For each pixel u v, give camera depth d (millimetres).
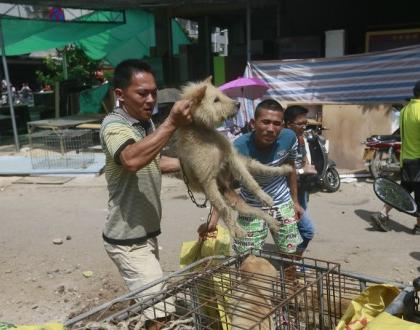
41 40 14391
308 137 7672
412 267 4941
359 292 2520
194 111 2703
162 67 15016
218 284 2621
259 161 3701
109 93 13977
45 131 12016
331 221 6578
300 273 2783
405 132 5918
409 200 5375
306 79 9836
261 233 3666
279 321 2441
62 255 5695
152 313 2498
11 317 4258
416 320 2076
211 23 15531
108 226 2867
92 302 4480
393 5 11742
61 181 9484
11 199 8438
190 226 6570
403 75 9047
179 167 3121
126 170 2740
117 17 14500
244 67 13508
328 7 12492
